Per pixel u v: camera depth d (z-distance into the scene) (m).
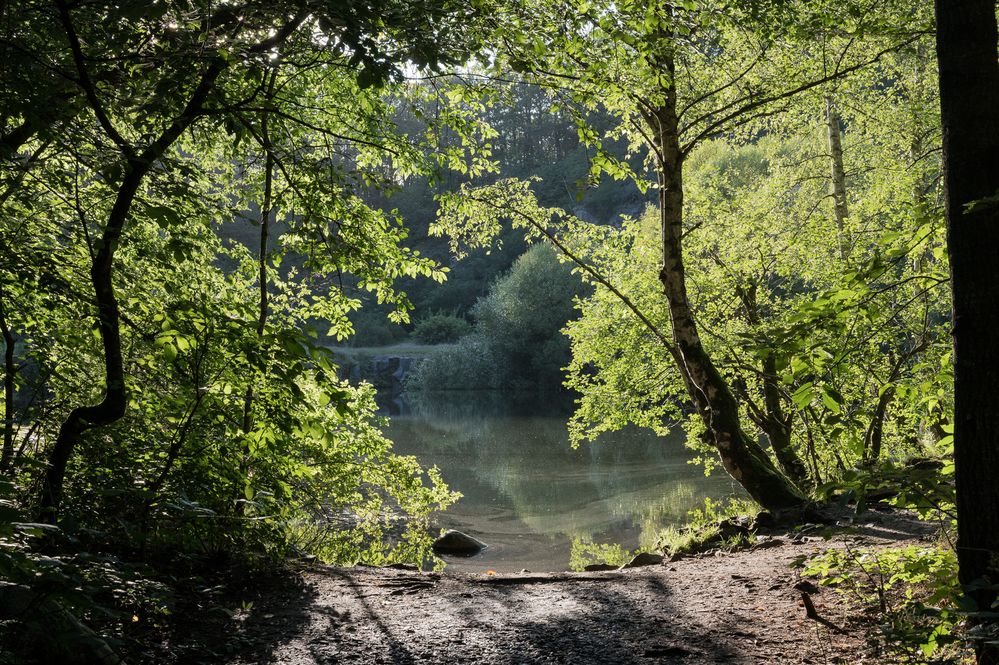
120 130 7.63
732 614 5.52
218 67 5.68
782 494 10.16
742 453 10.45
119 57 5.45
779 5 8.54
